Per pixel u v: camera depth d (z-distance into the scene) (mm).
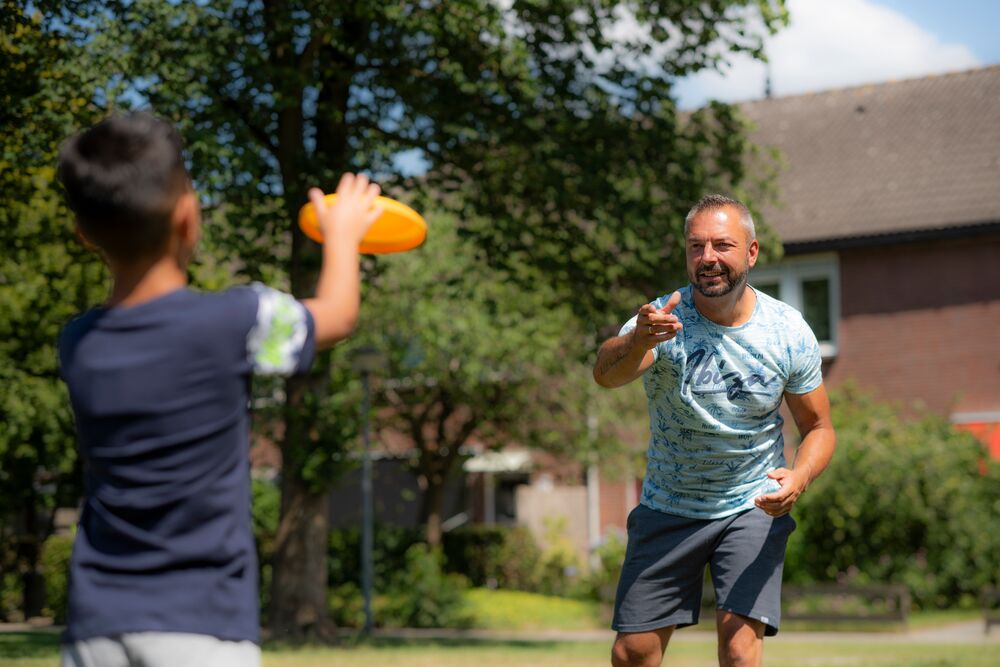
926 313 36438
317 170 21344
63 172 3449
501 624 29891
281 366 3504
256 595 3537
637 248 22781
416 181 23438
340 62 22594
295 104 20469
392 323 33438
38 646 19406
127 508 3426
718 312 6754
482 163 23719
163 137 3506
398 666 16734
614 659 7219
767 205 38938
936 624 27219
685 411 6828
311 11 20188
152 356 3441
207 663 3375
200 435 3441
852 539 30609
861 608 27562
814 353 6867
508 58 21141
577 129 22516
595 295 23703
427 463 35250
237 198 21641
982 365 35688
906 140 39875
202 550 3428
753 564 6832
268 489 33156
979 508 30359
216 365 3459
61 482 31406
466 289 25000
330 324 3596
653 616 7051
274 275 23391
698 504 6961
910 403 36344
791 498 6410
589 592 34969
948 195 37219
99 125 3500
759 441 6898
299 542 22922
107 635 3373
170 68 18828
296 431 22875
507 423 35250
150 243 3488
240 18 21438
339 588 32562
